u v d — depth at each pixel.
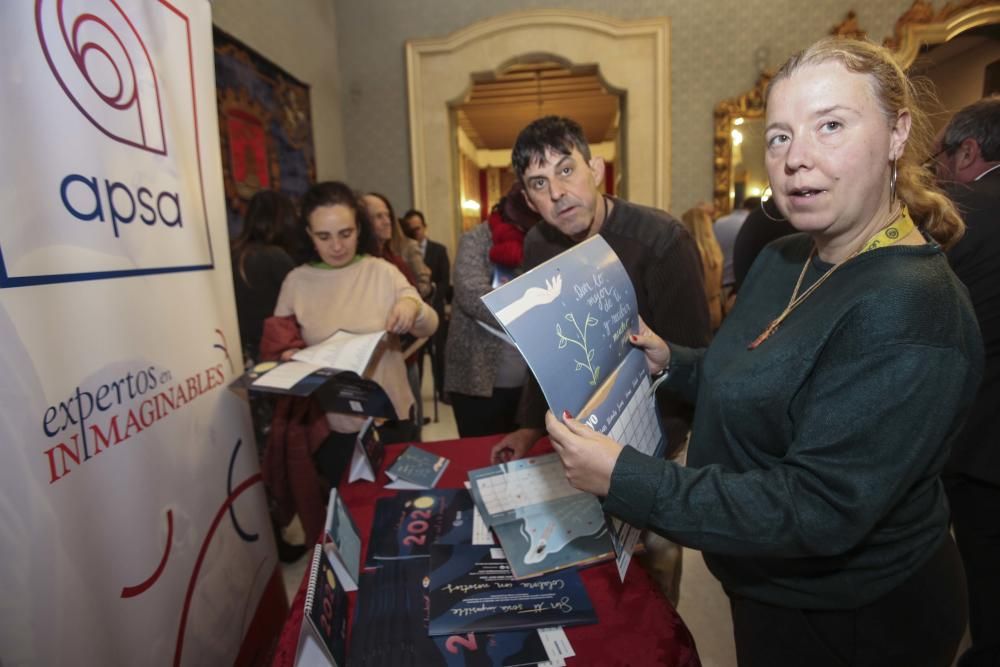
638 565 0.87
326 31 4.50
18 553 0.63
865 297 0.57
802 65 0.58
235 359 1.14
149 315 0.86
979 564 1.28
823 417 0.58
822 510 0.56
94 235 0.75
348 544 0.89
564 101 7.68
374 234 1.64
